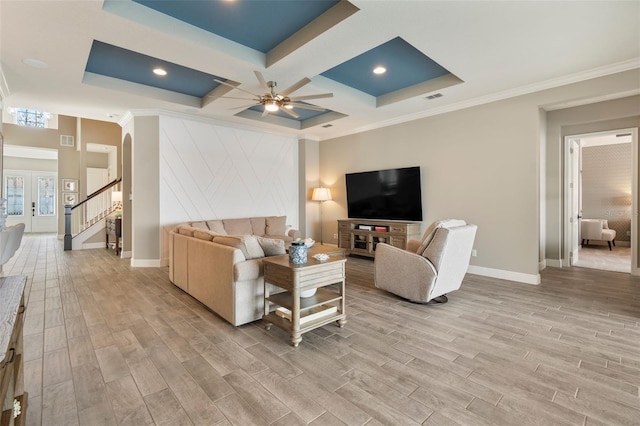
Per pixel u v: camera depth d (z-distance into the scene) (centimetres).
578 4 244
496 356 230
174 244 411
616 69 351
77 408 172
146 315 310
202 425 160
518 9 250
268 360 224
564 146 534
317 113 607
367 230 582
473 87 419
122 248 607
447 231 316
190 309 328
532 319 299
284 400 179
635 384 195
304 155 710
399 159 570
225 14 280
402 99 468
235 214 625
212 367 215
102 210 796
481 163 464
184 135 557
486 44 305
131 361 222
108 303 345
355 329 278
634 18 262
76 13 250
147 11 271
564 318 302
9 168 1075
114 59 367
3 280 163
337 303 333
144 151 525
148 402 177
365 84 450
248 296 286
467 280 440
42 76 370
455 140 491
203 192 580
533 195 418
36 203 1123
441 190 511
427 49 314
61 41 291
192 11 276
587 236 726
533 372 209
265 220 641
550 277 459
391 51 353
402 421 162
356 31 279
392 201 576
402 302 350
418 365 217
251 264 284
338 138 688
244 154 636
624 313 314
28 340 254
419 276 329
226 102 481
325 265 267
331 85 434
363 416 166
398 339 258
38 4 238
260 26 300
